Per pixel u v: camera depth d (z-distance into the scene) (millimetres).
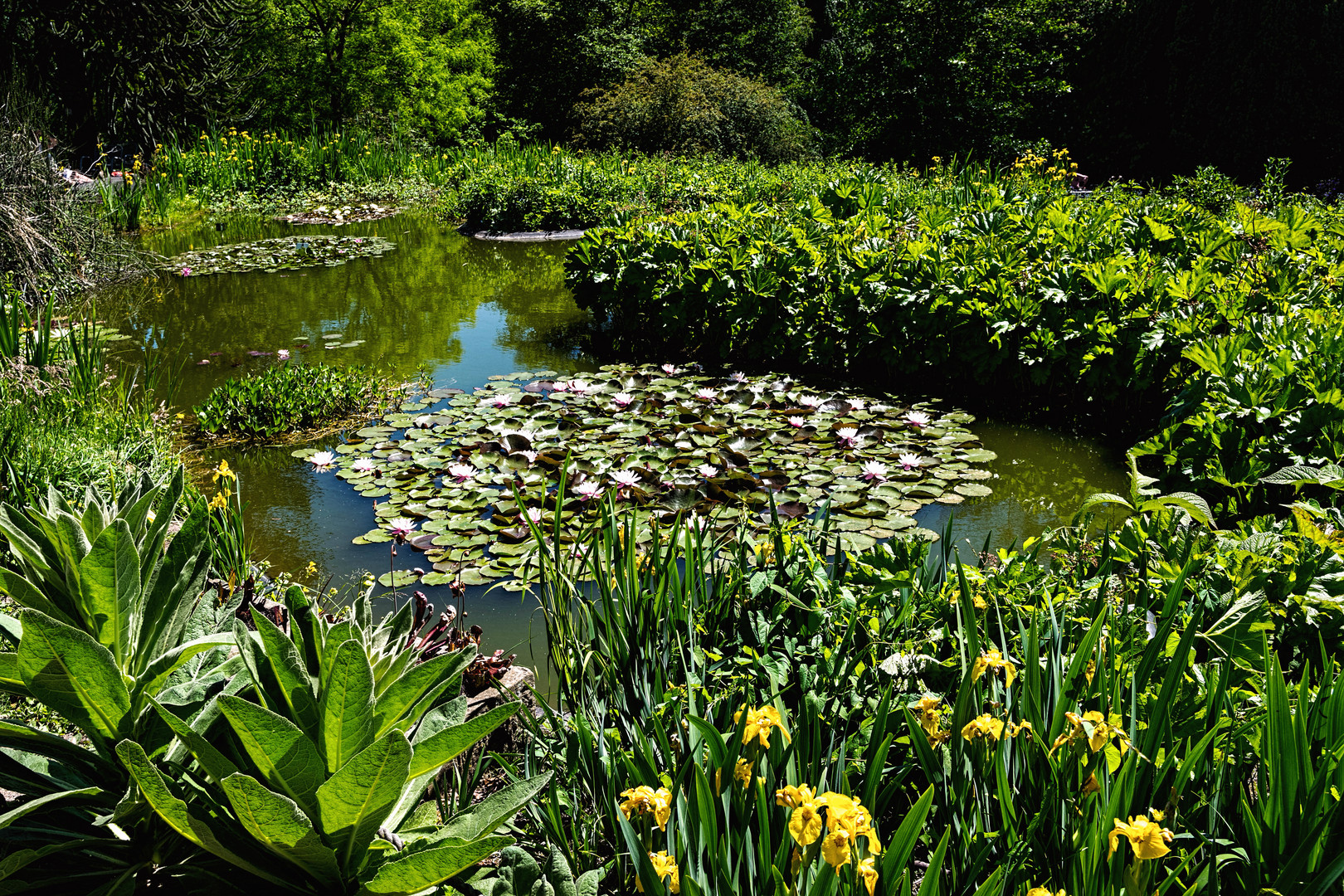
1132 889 1376
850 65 20344
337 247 12398
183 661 1705
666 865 1504
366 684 1518
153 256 10961
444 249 12648
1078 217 8062
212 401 5730
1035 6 18625
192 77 16703
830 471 4926
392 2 22047
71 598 1733
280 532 4348
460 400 6152
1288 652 2422
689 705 1926
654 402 6008
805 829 1328
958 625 2406
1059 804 1653
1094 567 2734
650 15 27844
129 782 1717
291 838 1477
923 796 1409
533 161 17625
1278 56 15758
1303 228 6918
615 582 2943
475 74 24250
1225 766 1726
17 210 8422
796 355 7125
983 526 4461
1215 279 5801
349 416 5914
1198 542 2656
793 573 2664
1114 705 1771
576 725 2078
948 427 5695
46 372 5027
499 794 1729
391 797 1507
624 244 7918
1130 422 5852
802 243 7098
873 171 12164
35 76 14617
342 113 21938
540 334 8203
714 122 19125
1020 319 6047
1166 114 17672
